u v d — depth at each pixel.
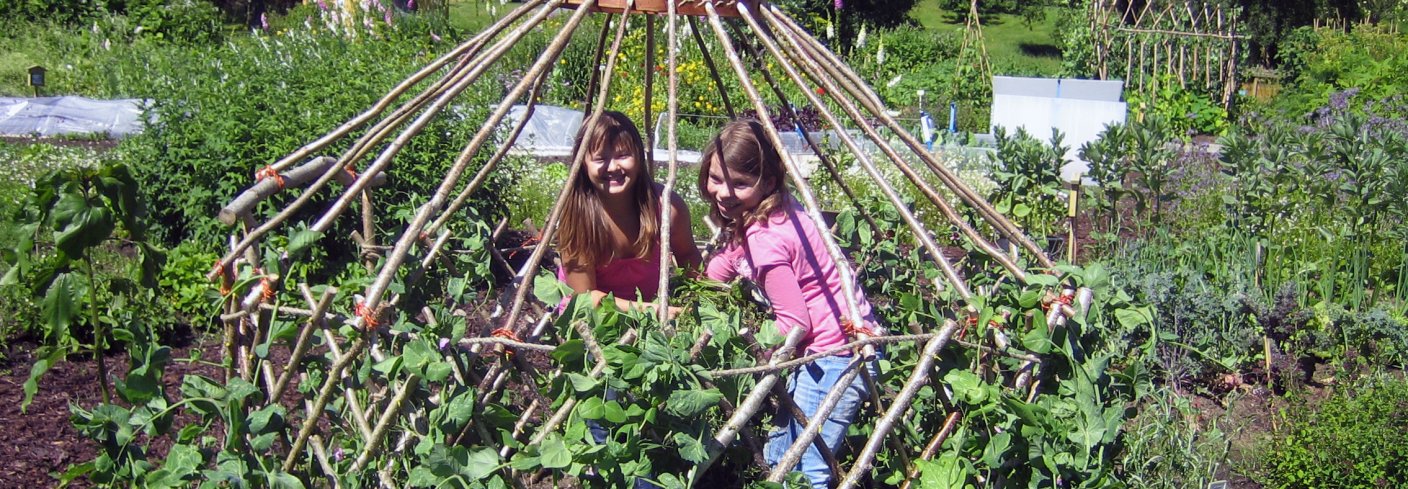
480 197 6.85
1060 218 6.38
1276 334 5.09
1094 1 17.31
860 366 2.63
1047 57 25.88
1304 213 6.37
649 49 3.72
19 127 12.09
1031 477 2.79
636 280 3.44
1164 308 4.93
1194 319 4.92
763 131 2.96
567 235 3.29
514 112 11.70
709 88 12.46
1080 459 2.71
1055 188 5.56
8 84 14.85
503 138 7.03
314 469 2.82
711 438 2.51
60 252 2.60
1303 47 19.19
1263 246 5.95
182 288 5.44
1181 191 7.29
